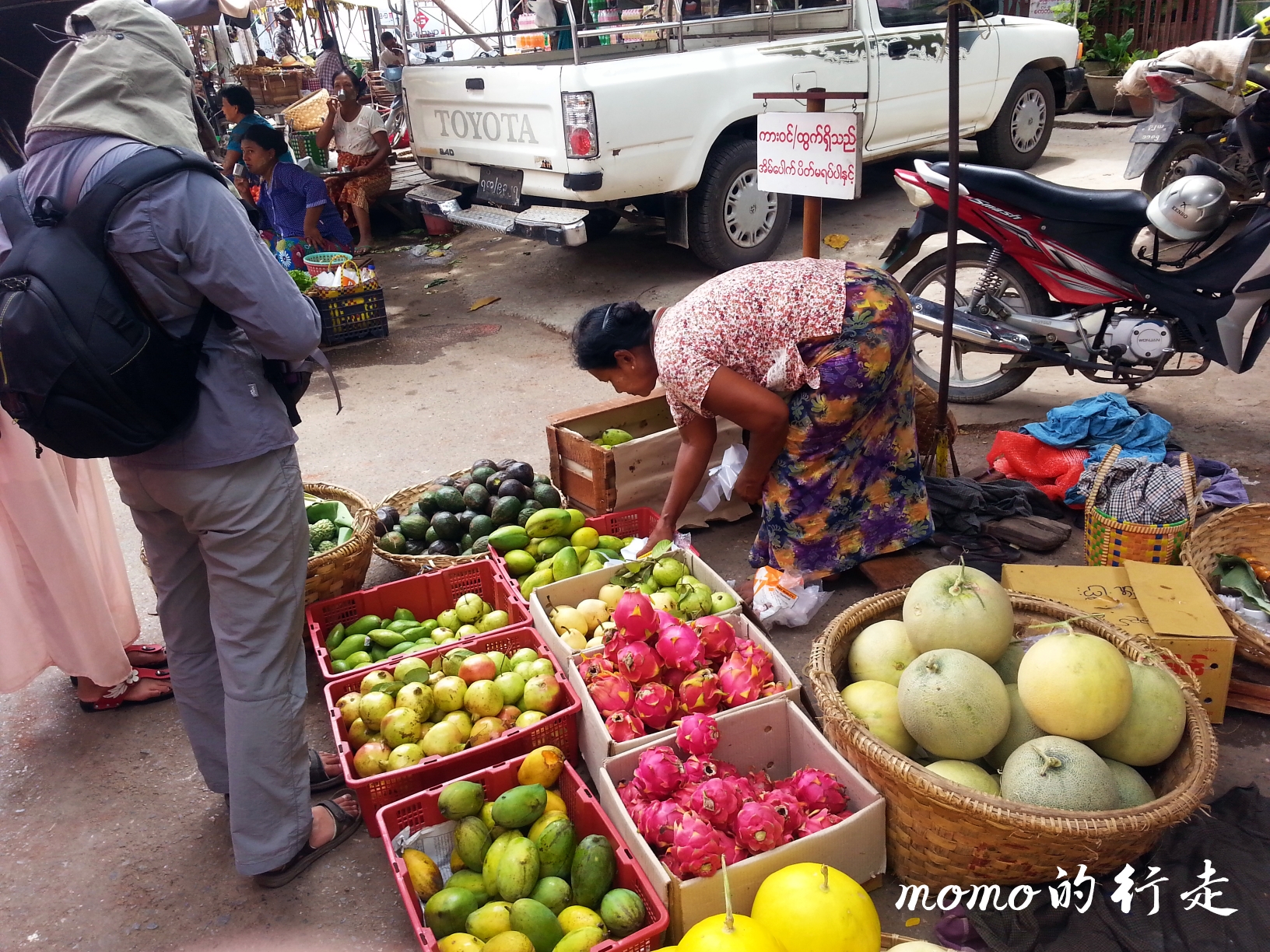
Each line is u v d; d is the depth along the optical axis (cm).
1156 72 574
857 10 726
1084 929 211
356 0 1134
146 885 256
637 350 310
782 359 304
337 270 663
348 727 277
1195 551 316
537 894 220
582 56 770
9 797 290
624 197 634
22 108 324
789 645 333
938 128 808
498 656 283
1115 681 221
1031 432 400
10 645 296
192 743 267
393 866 229
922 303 467
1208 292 409
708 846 210
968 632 246
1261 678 283
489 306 738
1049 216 421
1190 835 231
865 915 195
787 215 723
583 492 399
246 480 219
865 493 343
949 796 207
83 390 192
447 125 713
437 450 499
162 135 206
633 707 265
